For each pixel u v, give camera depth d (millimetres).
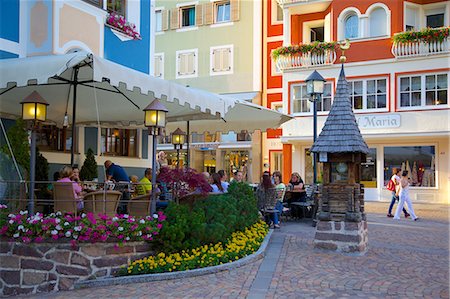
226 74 30078
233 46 29938
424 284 7043
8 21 11117
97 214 8078
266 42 29188
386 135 23453
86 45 12398
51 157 13281
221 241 8742
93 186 10938
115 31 13852
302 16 27328
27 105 7914
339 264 8266
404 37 23031
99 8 12875
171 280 7371
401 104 23500
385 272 7750
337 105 9727
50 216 7898
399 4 23812
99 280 7488
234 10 29906
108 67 7418
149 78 8219
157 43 32125
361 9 24578
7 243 7738
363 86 24234
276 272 7660
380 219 15586
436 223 14594
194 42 31062
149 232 7941
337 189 9305
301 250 9422
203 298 6332
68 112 12188
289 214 15125
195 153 31359
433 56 22750
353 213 9133
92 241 7625
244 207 10461
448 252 9562
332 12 25266
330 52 24672
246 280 7199
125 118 13289
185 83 31141
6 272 7723
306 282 7066
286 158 26797
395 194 16219
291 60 25516
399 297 6375
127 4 14641
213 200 9305
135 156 16406
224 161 30500
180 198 9367
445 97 22641
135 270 7641
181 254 8141
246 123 14469
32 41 11461
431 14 24641
